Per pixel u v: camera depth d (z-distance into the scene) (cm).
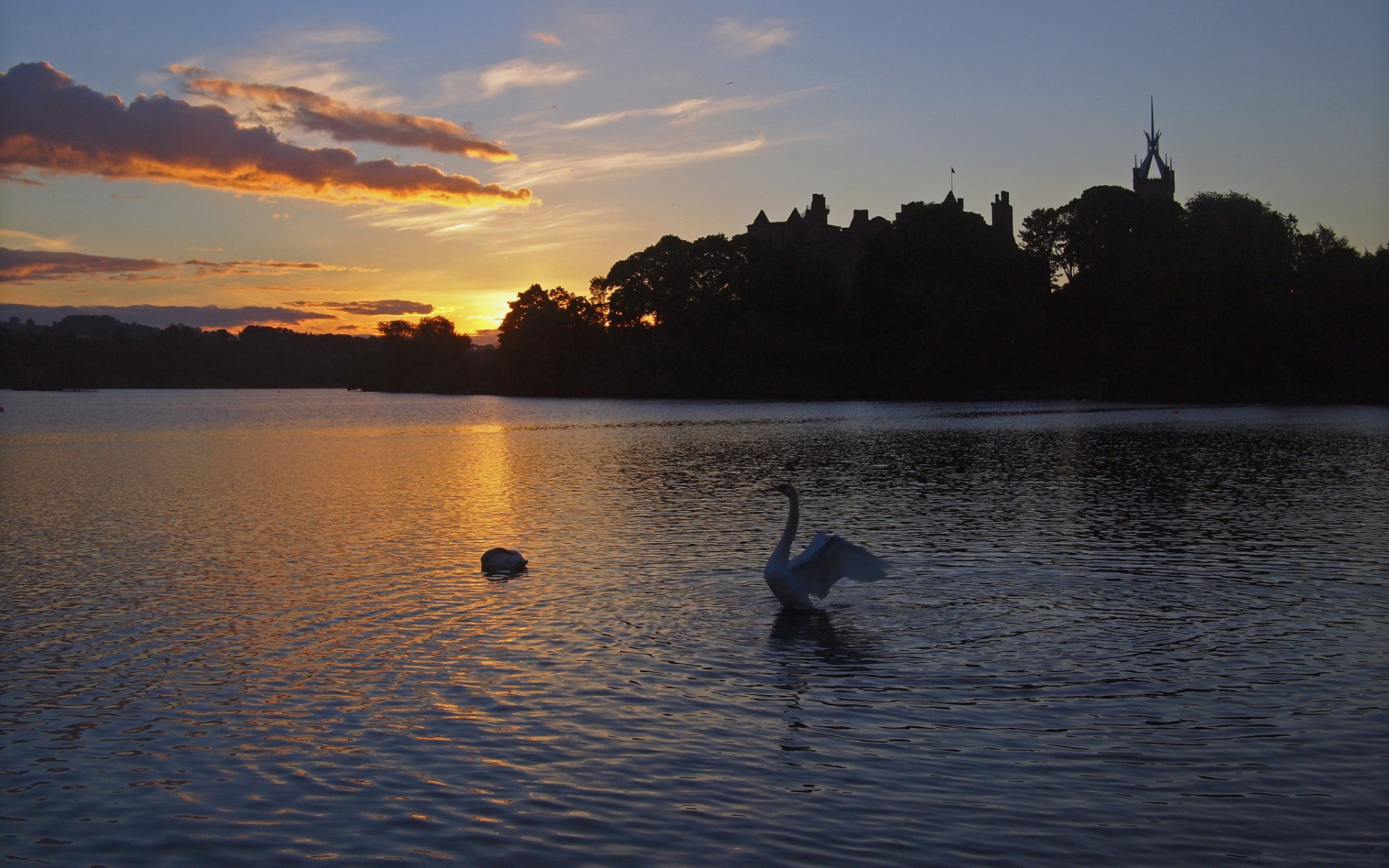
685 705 1084
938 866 746
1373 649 1255
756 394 12688
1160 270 10781
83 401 15575
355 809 849
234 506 2803
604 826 811
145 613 1521
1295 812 823
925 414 8162
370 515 2575
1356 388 10706
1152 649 1269
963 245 12131
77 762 959
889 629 1374
